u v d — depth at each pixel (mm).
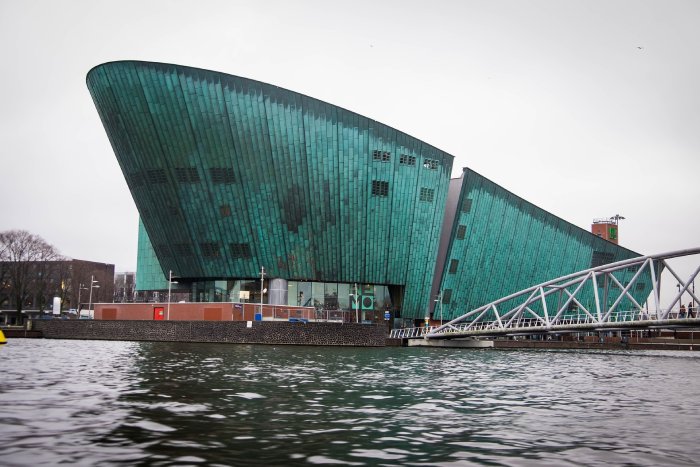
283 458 15742
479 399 28141
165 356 49656
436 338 93750
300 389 29828
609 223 199000
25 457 15164
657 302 70312
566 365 56406
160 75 90562
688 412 25188
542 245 124812
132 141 94250
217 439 17656
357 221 99312
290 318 88562
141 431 18391
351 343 78062
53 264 136375
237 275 96875
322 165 96312
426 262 105375
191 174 93812
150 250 110812
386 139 100000
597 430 20656
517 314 87250
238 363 44375
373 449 17031
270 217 95438
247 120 92625
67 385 28719
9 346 64125
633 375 45000
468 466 15422
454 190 116000
